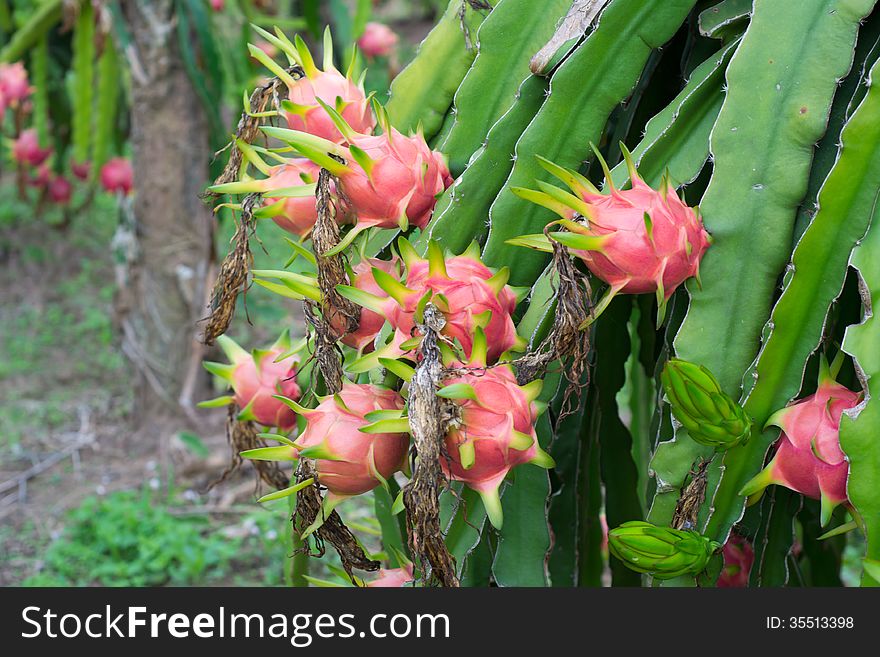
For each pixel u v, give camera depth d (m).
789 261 0.63
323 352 0.65
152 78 2.73
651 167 0.67
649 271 0.57
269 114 0.72
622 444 0.91
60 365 3.77
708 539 0.61
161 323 2.92
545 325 0.64
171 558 2.65
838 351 0.67
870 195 0.59
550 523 0.84
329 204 0.63
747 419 0.58
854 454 0.55
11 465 3.08
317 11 2.59
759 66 0.63
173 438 2.93
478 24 0.80
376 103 0.63
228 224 3.04
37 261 4.61
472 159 0.70
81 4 2.62
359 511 2.62
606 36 0.68
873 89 0.59
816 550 0.92
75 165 3.56
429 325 0.56
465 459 0.55
